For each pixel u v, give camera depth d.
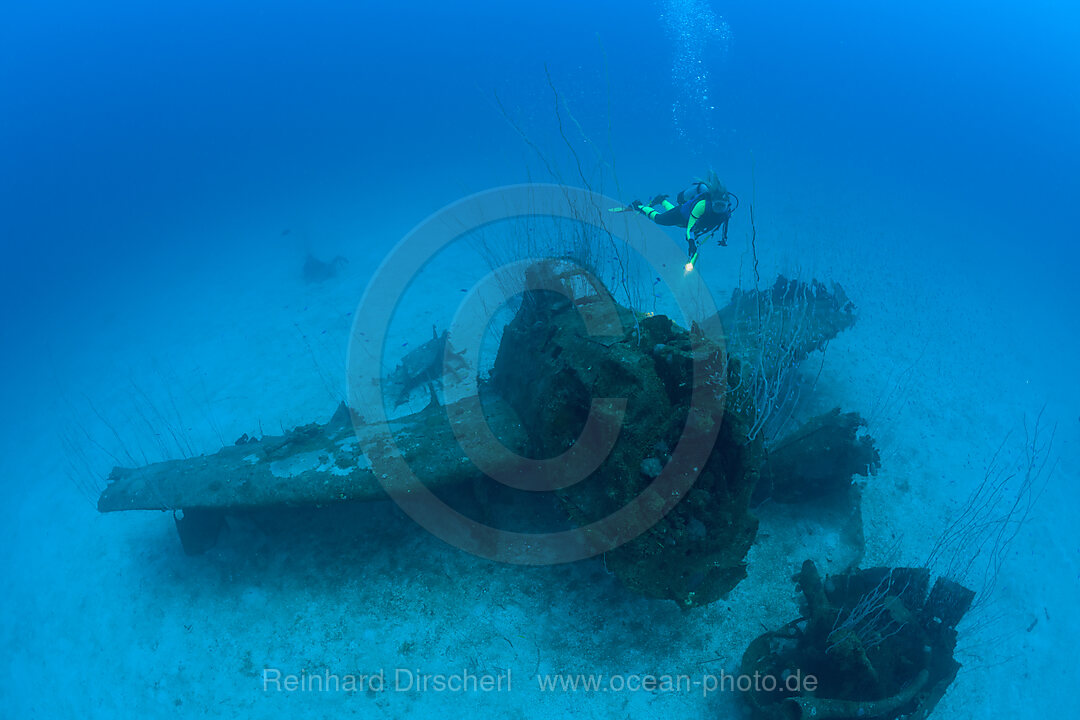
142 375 10.89
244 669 5.32
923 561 5.98
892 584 4.96
